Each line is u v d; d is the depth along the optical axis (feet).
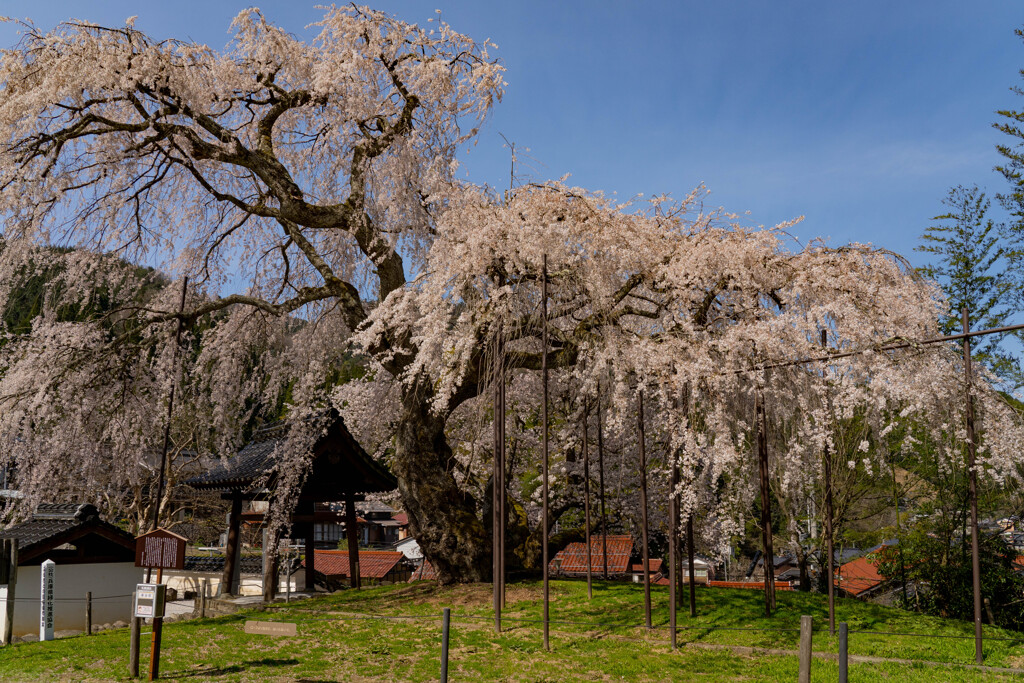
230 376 52.44
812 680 25.26
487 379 38.86
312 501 50.67
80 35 39.55
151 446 46.52
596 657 28.66
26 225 39.45
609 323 35.50
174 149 48.11
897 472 55.36
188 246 53.11
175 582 64.59
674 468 31.68
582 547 66.74
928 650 28.76
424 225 48.03
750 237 34.47
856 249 33.12
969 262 50.19
